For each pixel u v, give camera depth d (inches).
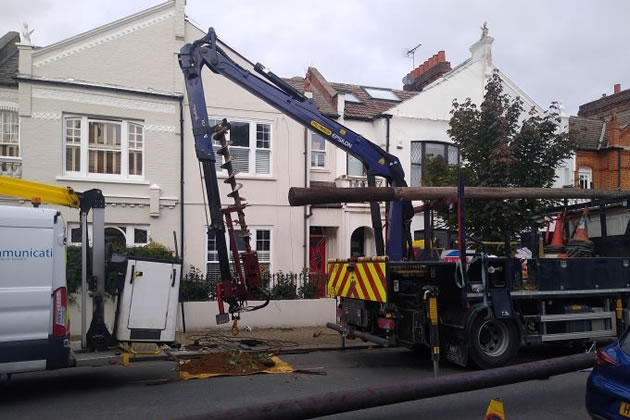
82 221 342.0
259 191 622.2
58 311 292.7
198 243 594.6
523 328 372.2
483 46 718.5
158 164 584.1
